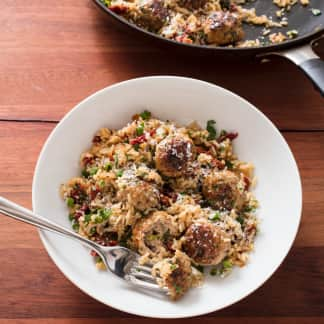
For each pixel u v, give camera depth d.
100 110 0.67
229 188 0.64
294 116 0.75
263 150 0.67
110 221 0.63
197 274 0.62
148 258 0.61
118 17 0.71
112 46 0.77
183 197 0.64
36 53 0.76
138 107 0.69
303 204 0.70
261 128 0.67
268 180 0.67
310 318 0.66
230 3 0.80
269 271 0.61
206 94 0.68
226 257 0.63
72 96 0.75
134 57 0.77
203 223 0.62
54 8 0.79
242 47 0.71
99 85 0.75
